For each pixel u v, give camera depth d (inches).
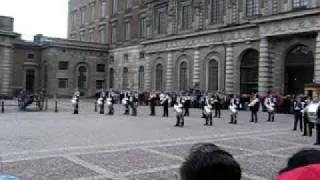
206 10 2256.4
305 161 107.3
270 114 1331.2
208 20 2239.2
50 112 1578.5
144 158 596.1
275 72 1788.9
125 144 733.3
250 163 573.3
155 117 1425.9
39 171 497.4
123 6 3065.9
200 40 2236.7
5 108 1736.0
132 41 2920.8
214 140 813.9
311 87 1485.0
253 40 1902.1
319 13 1536.7
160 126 1092.5
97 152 641.0
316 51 1567.4
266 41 1770.4
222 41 2080.5
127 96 1662.2
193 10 2331.4
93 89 3176.7
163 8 2598.4
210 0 2226.9
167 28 2536.9
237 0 2043.6
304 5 1705.2
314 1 1656.0
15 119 1218.0
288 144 775.1
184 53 2367.1
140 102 2357.3
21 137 800.3
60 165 534.9
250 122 1268.5
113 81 3149.6
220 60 2112.5
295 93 1775.3
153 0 2659.9
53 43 2974.9
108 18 3260.3
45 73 3075.8
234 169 99.0
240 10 2025.1
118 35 3115.2
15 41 2994.6
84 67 3132.4
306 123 924.0
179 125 1111.6
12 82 2967.5
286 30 1667.1
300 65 1716.3
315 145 766.5
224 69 2085.4
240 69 2010.3
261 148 716.7
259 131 1006.4
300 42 1684.3
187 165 100.7
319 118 783.1
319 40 1552.7
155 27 2657.5
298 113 1029.8
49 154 615.2
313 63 1656.0
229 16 2084.2
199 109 1925.4
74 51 3083.2
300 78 1768.0
